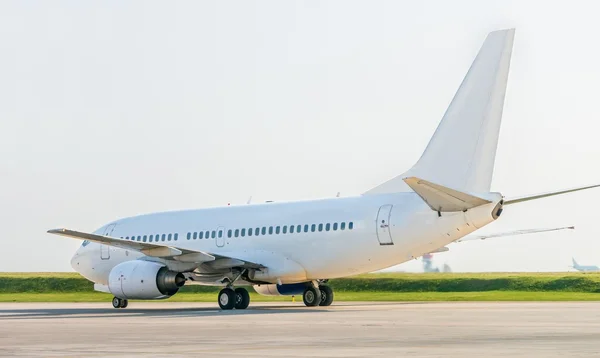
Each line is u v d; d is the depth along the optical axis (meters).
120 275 50.41
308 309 49.25
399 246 46.31
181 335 28.06
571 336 26.61
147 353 21.92
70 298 82.44
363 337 26.50
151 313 46.84
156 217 57.34
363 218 47.47
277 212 51.50
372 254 47.31
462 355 20.73
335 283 93.19
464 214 44.28
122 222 58.84
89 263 58.78
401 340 25.27
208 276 50.66
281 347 23.25
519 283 90.88
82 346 24.17
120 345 24.39
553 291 88.81
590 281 88.88
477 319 36.69
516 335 27.06
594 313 42.12
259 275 51.12
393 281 92.62
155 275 49.25
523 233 54.72
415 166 46.59
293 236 50.19
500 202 43.84
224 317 40.25
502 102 44.16
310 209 50.12
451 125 45.50
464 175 44.78
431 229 45.16
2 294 94.88
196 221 55.03
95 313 48.00
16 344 25.09
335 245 48.47
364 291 92.12
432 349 22.33
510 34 44.31
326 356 20.66
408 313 42.84
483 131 44.34
